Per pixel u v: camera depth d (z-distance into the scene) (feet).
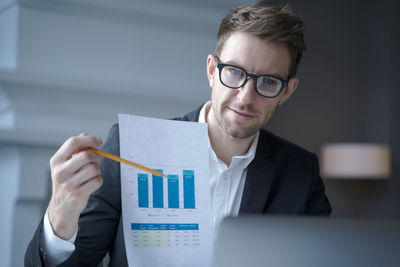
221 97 4.02
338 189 17.07
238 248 1.81
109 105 9.93
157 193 3.50
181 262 3.38
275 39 3.87
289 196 4.50
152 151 3.58
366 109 17.83
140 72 10.35
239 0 10.28
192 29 10.65
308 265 1.77
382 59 17.37
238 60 3.92
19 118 9.37
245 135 4.09
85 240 3.71
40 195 9.64
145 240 3.35
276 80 3.96
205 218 3.56
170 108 10.45
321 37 16.92
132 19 10.11
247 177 4.41
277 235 1.80
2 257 9.55
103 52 10.01
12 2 9.27
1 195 9.68
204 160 3.70
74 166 2.96
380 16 17.53
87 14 9.77
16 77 8.93
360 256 1.77
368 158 15.24
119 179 3.89
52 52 9.57
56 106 9.57
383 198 17.16
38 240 3.26
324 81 16.90
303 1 16.52
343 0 17.46
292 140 16.03
